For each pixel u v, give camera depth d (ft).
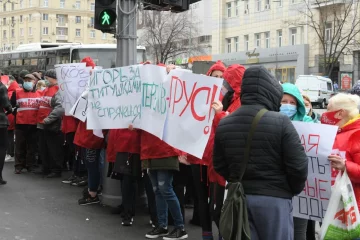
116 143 19.65
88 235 19.20
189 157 17.56
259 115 11.26
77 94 25.16
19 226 20.25
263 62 152.97
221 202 15.65
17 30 328.49
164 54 148.56
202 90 16.42
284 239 11.11
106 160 23.12
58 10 317.63
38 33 315.37
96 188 24.11
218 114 15.74
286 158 11.06
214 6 172.76
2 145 28.22
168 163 17.67
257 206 11.07
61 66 25.49
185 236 18.72
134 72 18.81
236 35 166.71
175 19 150.41
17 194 26.16
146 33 147.13
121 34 24.04
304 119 15.05
